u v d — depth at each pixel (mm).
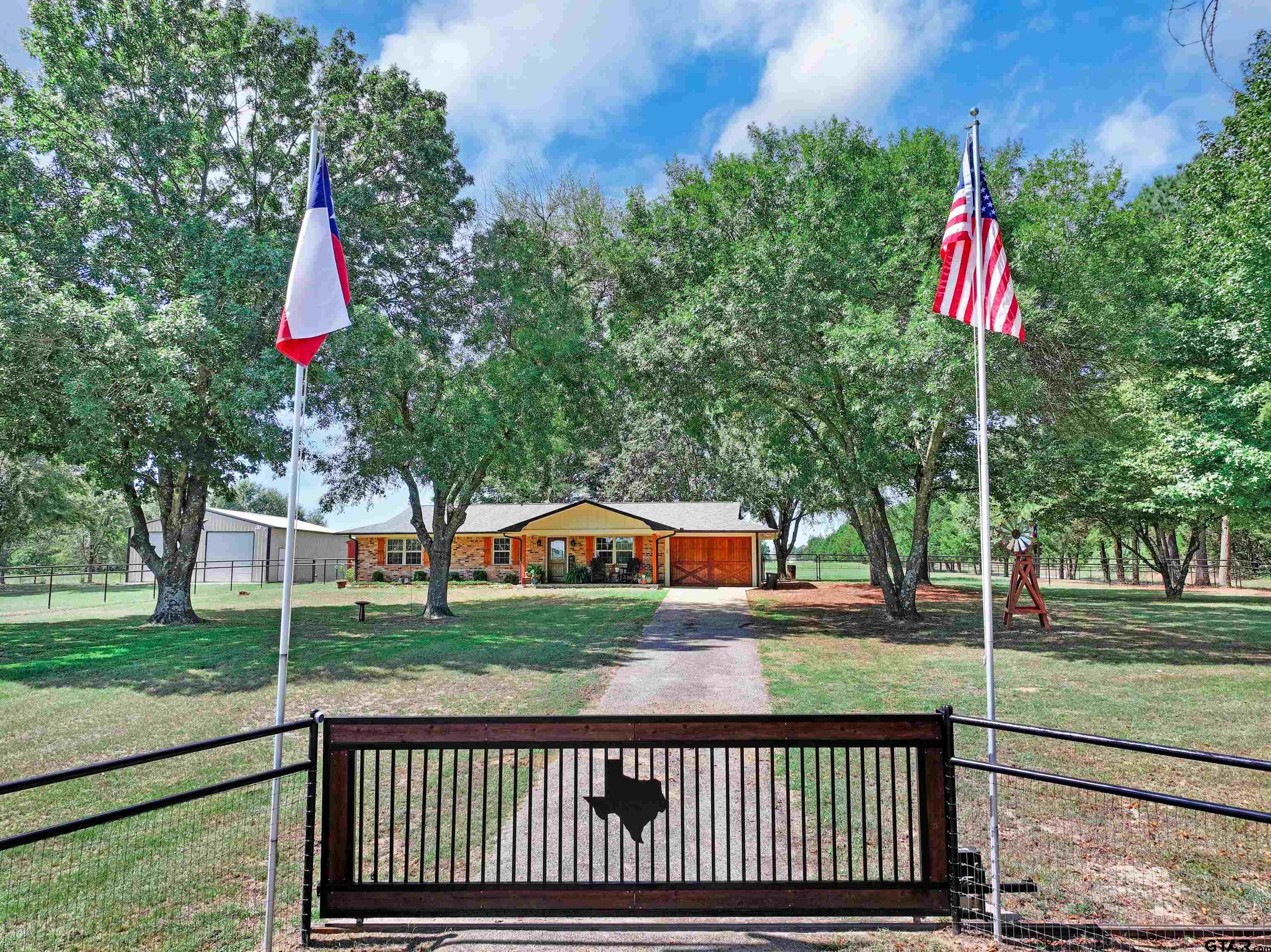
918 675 11344
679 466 39406
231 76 18484
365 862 4941
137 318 14898
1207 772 6730
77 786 6500
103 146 18000
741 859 4258
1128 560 37344
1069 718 8562
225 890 4508
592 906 3967
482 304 19844
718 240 19141
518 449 20250
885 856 4941
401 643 15070
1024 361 13148
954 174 16641
